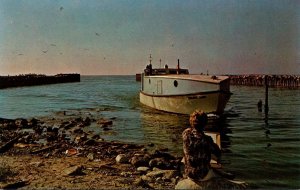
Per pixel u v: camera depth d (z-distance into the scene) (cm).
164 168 998
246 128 2019
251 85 8394
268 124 2181
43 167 945
